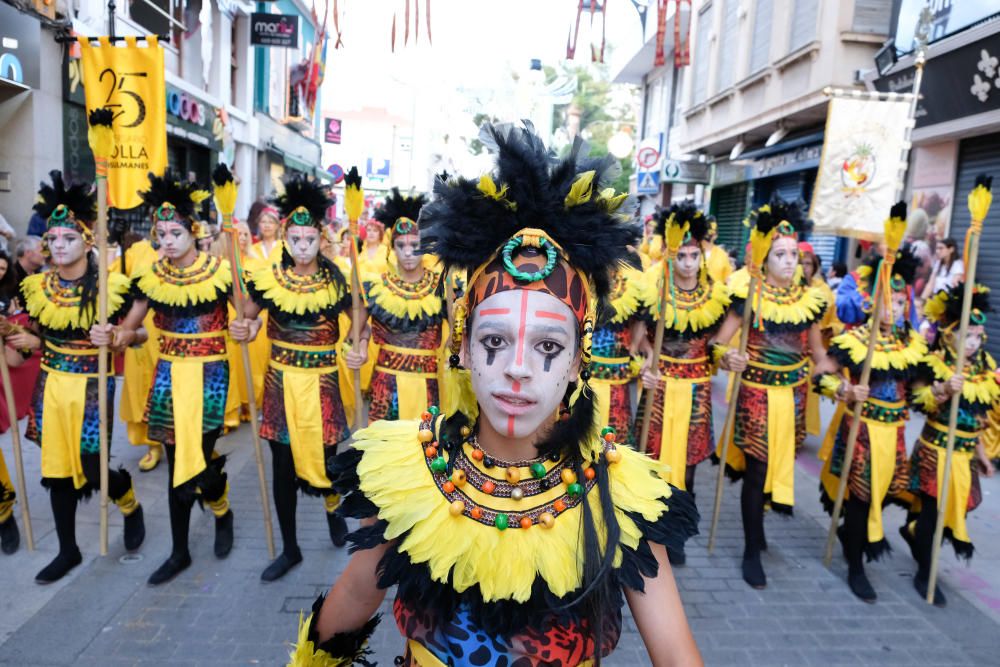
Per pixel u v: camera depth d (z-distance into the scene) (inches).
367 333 170.1
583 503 55.4
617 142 638.5
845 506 164.6
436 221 56.9
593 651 55.9
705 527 190.2
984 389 154.5
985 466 163.5
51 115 319.9
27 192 310.2
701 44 660.7
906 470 156.9
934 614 148.6
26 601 139.9
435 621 55.6
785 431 161.8
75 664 121.2
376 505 57.1
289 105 747.4
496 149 57.9
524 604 53.6
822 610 148.6
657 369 160.6
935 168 356.8
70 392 147.3
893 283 156.7
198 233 157.2
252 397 158.4
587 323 56.1
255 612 139.0
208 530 174.6
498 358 53.1
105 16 358.6
